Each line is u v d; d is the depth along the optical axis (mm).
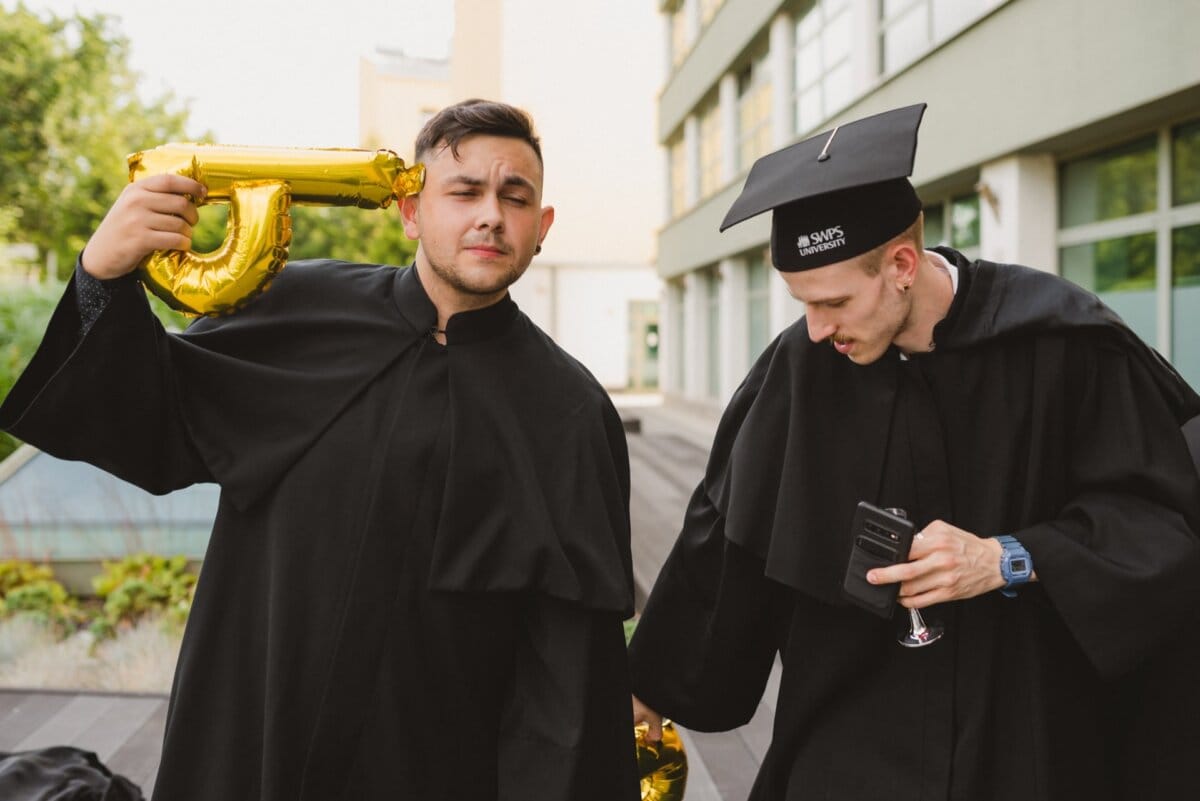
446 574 1301
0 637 4160
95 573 4918
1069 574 1271
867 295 1304
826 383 1479
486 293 1336
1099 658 1272
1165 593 1261
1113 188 5891
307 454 1327
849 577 1319
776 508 1477
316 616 1285
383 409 1352
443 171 1306
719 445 1709
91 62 14945
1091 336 1366
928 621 1379
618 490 1452
